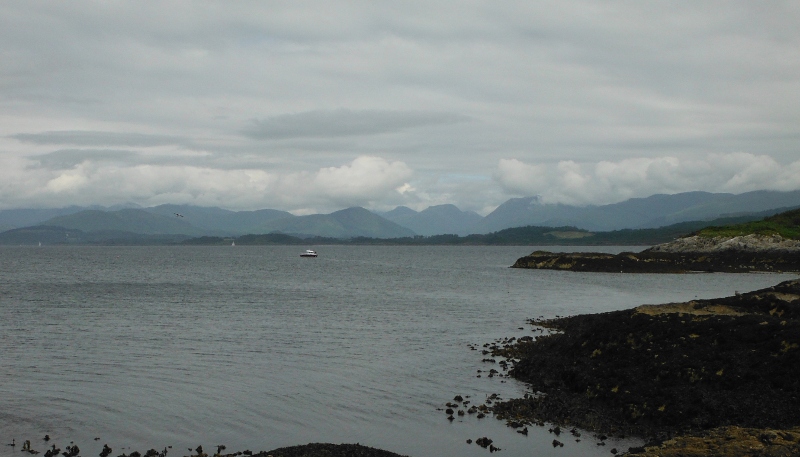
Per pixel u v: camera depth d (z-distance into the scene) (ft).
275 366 145.69
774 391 101.35
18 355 155.84
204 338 182.50
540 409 111.14
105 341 176.45
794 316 138.62
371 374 138.00
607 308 268.21
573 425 103.24
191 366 144.97
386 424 104.22
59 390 123.03
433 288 380.58
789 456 72.18
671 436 94.79
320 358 155.12
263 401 116.78
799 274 510.99
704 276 495.82
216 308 260.21
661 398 106.83
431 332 197.36
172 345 170.91
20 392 121.39
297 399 118.21
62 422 104.06
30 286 374.02
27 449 91.97
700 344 122.52
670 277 485.97
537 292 351.67
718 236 640.99
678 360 117.70
